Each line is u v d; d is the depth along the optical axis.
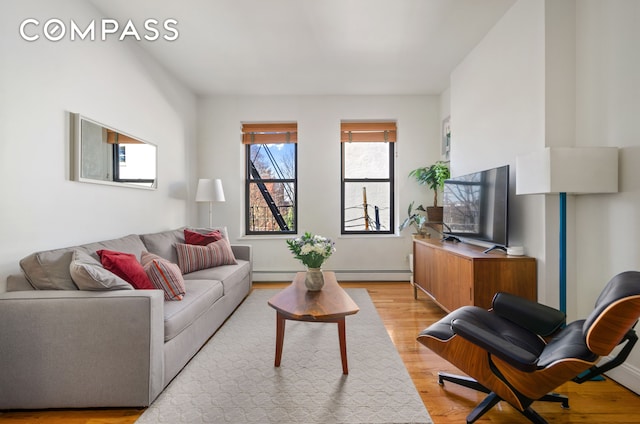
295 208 4.70
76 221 2.25
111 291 1.71
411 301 3.52
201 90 4.26
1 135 1.75
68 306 1.60
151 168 3.25
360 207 4.72
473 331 1.39
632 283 1.19
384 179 4.73
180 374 1.96
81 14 2.31
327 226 4.48
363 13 2.59
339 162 4.49
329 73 3.74
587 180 1.81
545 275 2.18
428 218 4.20
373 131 4.60
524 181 2.04
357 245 4.47
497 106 2.74
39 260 1.77
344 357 1.96
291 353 2.25
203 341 2.32
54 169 2.07
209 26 2.76
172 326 1.85
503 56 2.64
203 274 2.92
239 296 3.29
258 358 2.17
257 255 4.46
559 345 1.41
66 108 2.17
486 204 2.68
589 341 1.20
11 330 1.59
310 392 1.77
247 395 1.74
